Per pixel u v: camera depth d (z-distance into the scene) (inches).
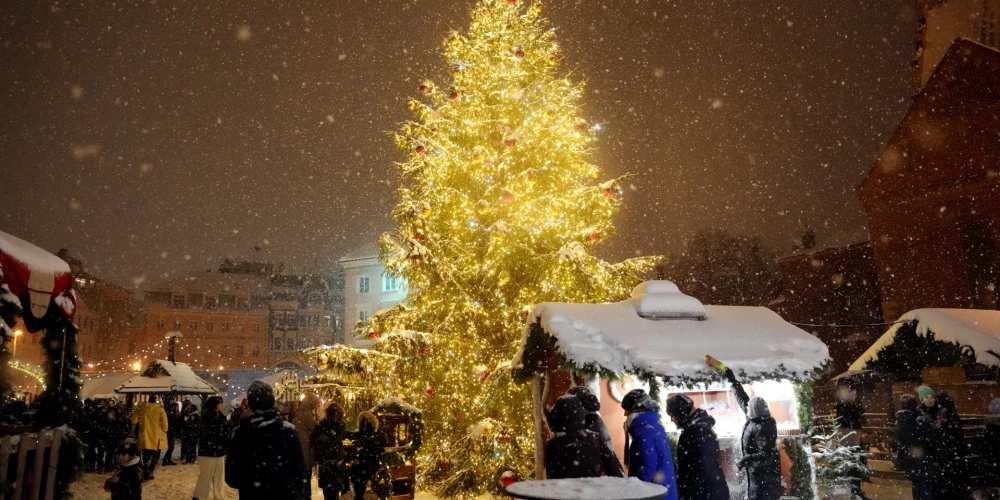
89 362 3417.8
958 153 1014.4
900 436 385.7
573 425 249.1
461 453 545.0
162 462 775.7
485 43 669.9
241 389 2568.9
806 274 1472.7
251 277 3777.1
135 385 896.9
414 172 636.1
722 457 358.9
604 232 643.5
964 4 1178.0
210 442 476.7
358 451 439.5
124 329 3737.7
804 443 365.4
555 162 645.9
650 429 256.8
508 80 653.3
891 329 494.0
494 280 607.2
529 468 528.7
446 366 591.8
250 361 3535.9
